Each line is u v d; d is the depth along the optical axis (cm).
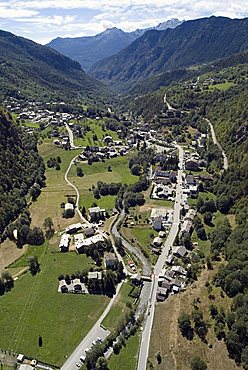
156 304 18862
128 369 15425
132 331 17200
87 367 15712
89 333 17375
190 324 16812
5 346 16800
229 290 17988
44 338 17150
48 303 19212
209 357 15375
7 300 19500
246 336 15362
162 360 15662
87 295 19738
